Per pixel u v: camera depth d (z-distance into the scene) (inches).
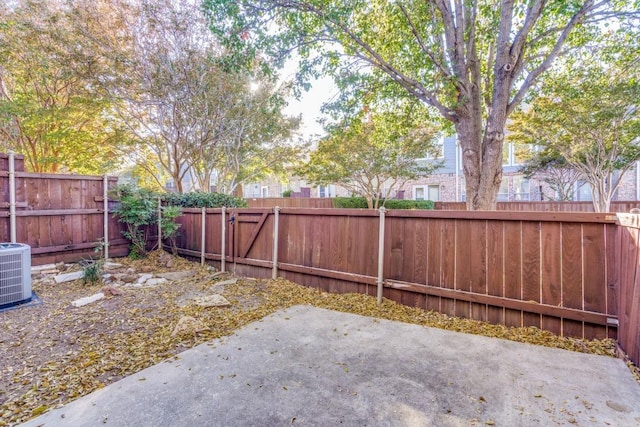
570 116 304.0
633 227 92.6
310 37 213.9
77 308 148.6
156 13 307.0
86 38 292.8
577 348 107.4
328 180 464.8
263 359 98.9
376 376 88.8
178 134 362.6
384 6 214.7
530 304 122.3
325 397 79.0
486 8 214.5
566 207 404.5
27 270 155.4
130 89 325.1
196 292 176.7
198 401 77.2
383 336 116.8
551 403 75.9
